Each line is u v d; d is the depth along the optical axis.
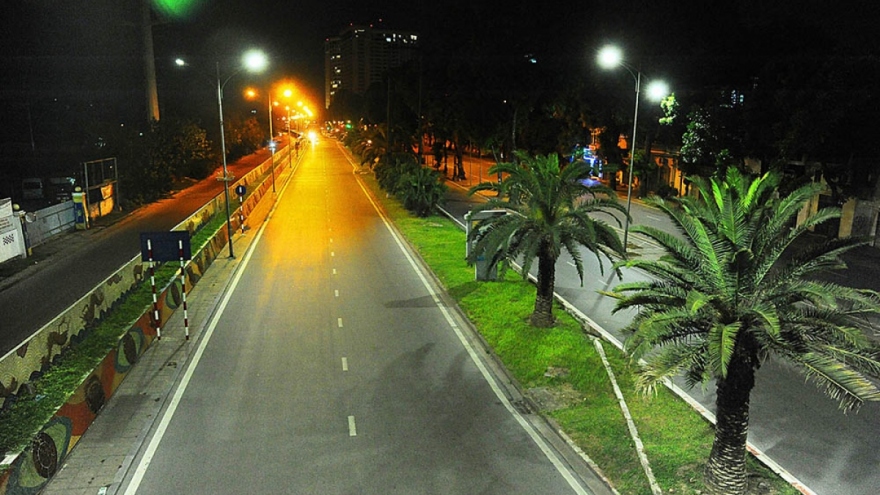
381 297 22.03
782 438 12.00
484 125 58.47
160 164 49.72
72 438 11.35
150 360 15.73
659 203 10.74
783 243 9.93
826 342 9.49
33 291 22.20
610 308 20.97
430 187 40.72
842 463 11.12
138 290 21.91
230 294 22.05
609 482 10.52
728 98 39.59
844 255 29.06
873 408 13.27
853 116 28.39
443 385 14.60
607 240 17.73
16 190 46.50
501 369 15.65
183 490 10.18
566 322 18.80
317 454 11.38
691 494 10.08
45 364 14.54
